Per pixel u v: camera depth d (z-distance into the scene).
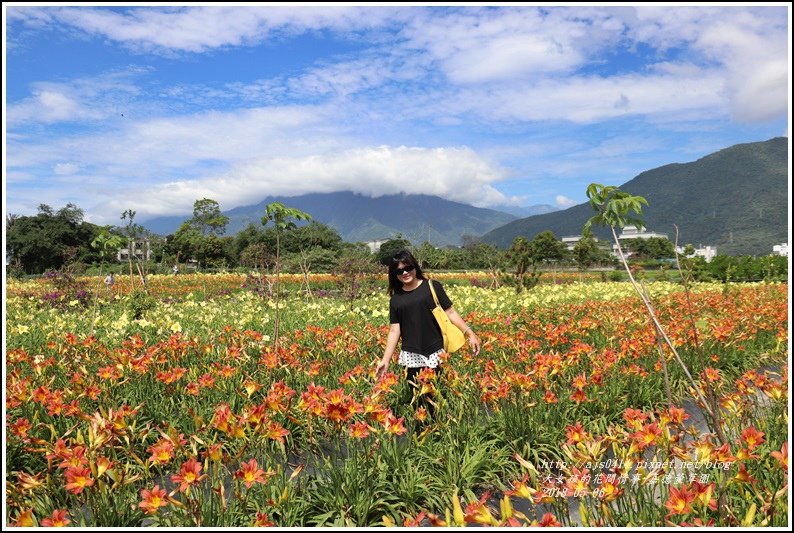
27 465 3.74
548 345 7.40
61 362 5.73
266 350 6.04
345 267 18.52
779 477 3.22
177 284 26.73
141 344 6.04
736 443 3.80
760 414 4.58
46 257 57.38
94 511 2.96
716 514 2.96
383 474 3.59
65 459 2.98
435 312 4.99
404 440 4.31
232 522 2.99
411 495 3.52
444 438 4.20
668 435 2.92
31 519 2.72
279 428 3.41
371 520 3.36
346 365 6.19
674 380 5.99
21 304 13.86
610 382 5.43
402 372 5.77
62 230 58.25
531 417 4.50
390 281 5.16
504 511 2.49
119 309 13.31
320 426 4.30
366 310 13.16
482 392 4.68
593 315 10.26
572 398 4.42
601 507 2.80
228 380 5.19
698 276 23.62
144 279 16.94
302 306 14.32
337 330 6.95
